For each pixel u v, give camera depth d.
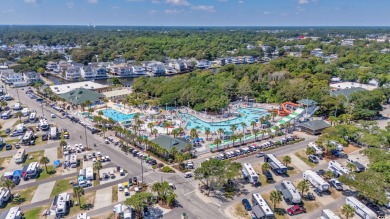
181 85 195.88
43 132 135.25
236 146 119.75
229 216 76.19
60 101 183.12
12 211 74.00
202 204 81.19
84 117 155.75
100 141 124.88
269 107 174.88
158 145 108.88
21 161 105.31
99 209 78.38
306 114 154.50
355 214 76.69
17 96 198.00
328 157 109.50
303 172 99.50
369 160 102.62
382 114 159.88
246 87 190.75
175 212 77.44
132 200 74.12
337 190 88.56
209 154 112.62
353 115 146.50
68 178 94.62
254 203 80.25
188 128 142.50
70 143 121.94
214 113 165.25
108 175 95.31
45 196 84.56
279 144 120.12
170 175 96.50
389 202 78.81
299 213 77.81
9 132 134.38
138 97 188.62
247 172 94.19
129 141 122.81
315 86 186.50
